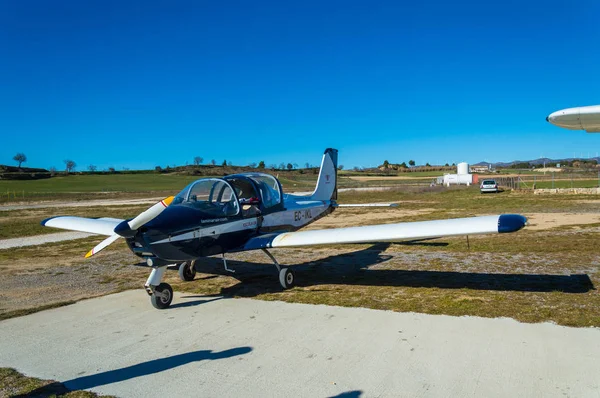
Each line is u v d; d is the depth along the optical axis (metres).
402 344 3.74
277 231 7.28
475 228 4.74
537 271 6.30
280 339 4.04
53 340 4.30
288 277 6.11
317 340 3.96
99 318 5.00
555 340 3.64
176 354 3.81
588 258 7.05
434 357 3.44
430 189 36.25
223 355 3.73
